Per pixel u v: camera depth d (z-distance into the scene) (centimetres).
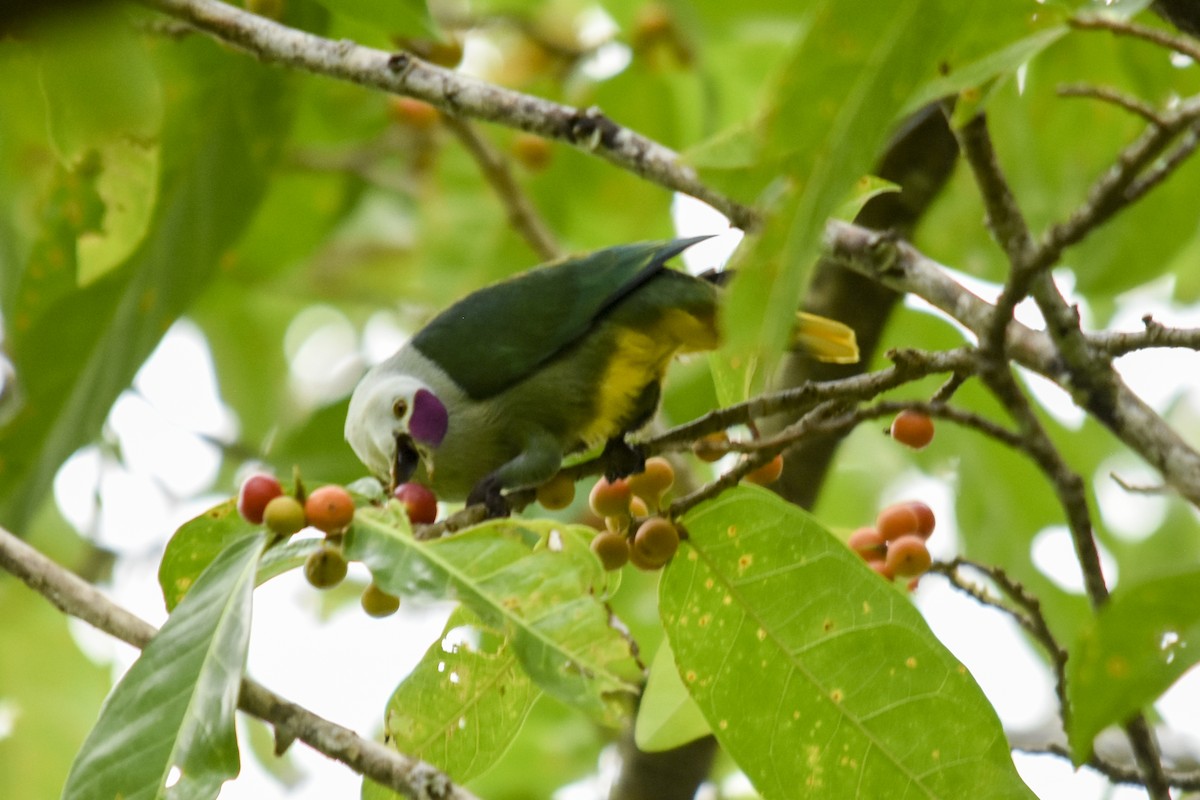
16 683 1412
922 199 1081
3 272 1321
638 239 1502
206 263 1186
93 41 769
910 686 737
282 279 1612
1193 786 816
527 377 1036
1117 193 612
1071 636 1269
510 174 1349
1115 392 669
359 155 1506
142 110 836
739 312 504
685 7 1244
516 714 786
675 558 766
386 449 1025
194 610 663
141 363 1166
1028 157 1181
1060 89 622
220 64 1133
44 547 1541
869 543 815
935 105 987
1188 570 525
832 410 725
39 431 1135
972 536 1293
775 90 498
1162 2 759
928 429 718
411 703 785
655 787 1070
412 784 641
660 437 764
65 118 826
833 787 742
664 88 1373
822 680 744
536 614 645
